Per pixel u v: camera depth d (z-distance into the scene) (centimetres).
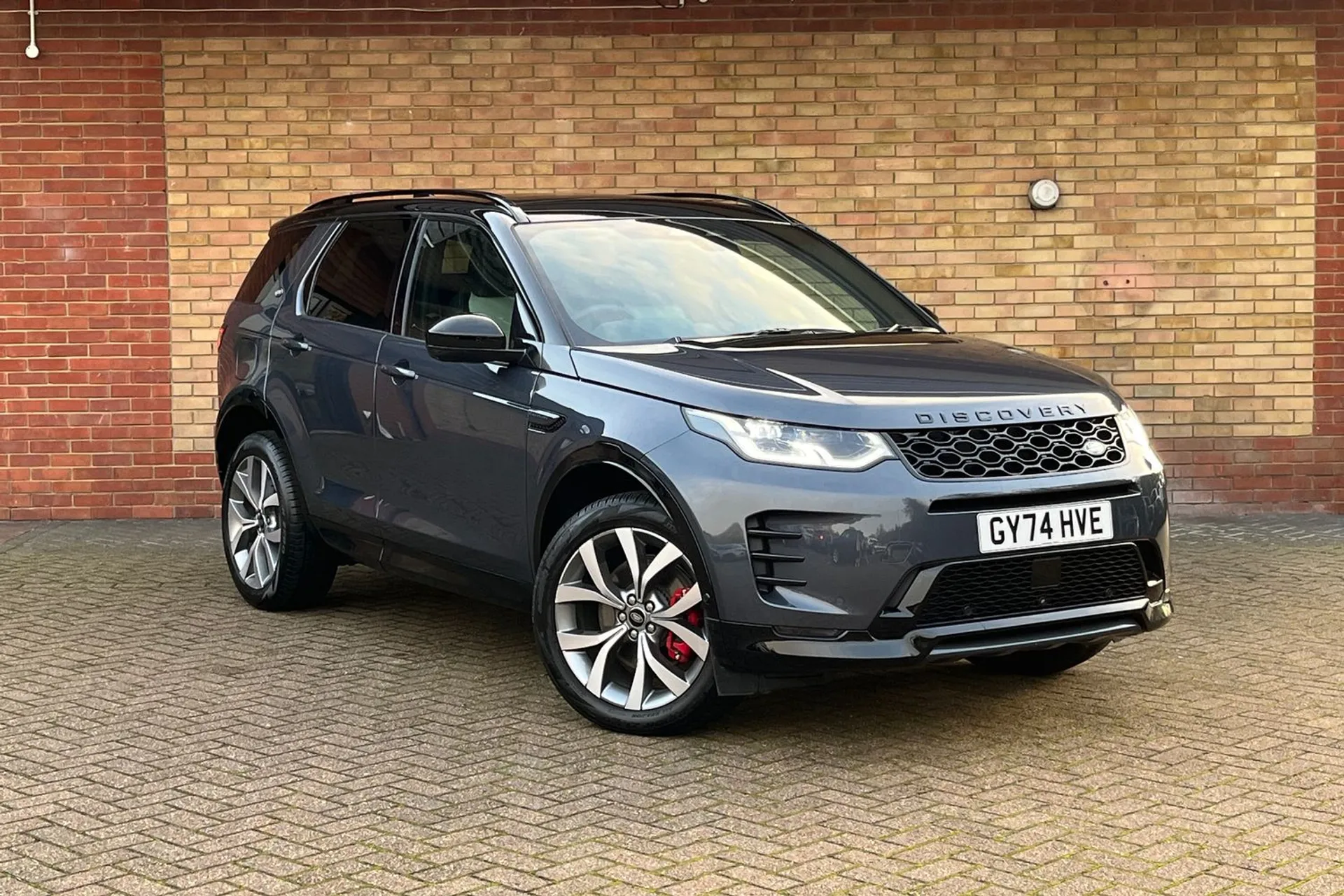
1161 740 516
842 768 485
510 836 423
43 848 415
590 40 1012
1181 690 583
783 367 513
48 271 1015
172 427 1027
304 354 688
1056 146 1022
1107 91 1019
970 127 1020
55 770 486
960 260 1027
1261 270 1030
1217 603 749
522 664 629
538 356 555
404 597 765
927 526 469
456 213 635
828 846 414
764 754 501
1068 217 1026
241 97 1010
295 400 691
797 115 1017
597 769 486
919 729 529
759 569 480
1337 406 1038
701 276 600
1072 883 386
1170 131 1022
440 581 613
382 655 643
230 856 408
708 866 399
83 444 1025
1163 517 516
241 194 1016
